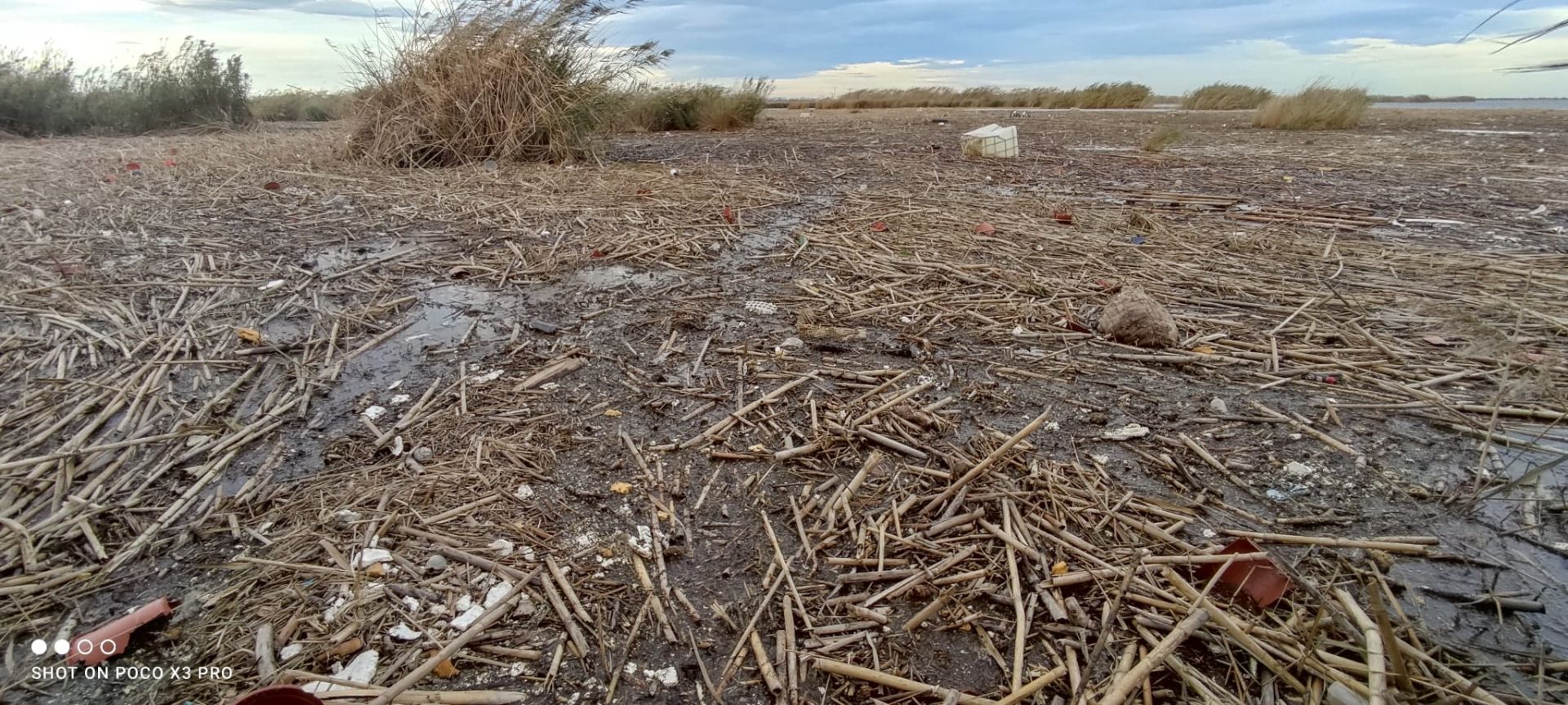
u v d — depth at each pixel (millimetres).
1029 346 3207
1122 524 2053
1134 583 1826
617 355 3107
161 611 1679
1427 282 3949
